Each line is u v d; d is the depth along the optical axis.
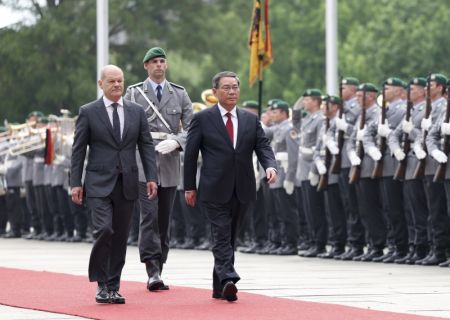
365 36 92.06
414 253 33.69
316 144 36.56
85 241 47.56
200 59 98.81
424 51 86.69
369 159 34.50
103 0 50.34
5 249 42.44
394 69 87.62
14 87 87.25
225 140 24.16
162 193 26.52
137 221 43.69
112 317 21.77
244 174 24.19
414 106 32.94
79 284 27.52
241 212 24.30
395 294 25.22
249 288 26.58
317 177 36.25
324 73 103.19
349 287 26.69
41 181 48.53
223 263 23.91
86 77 86.88
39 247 43.69
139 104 26.09
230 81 24.27
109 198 24.28
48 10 88.88
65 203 47.62
